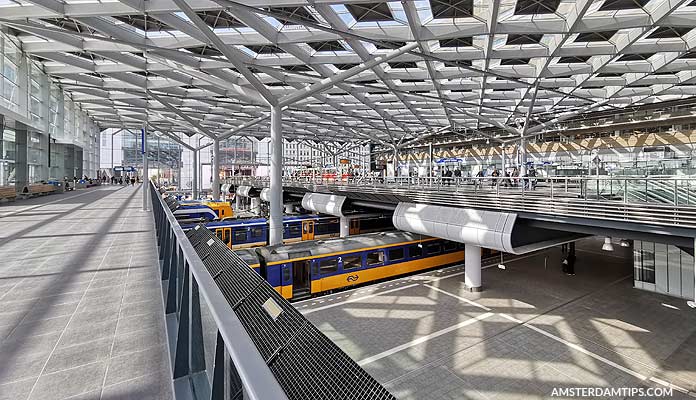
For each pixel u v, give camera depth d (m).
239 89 26.22
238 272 3.35
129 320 4.29
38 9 14.70
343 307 15.08
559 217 12.22
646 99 30.61
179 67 22.94
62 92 36.66
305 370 1.84
